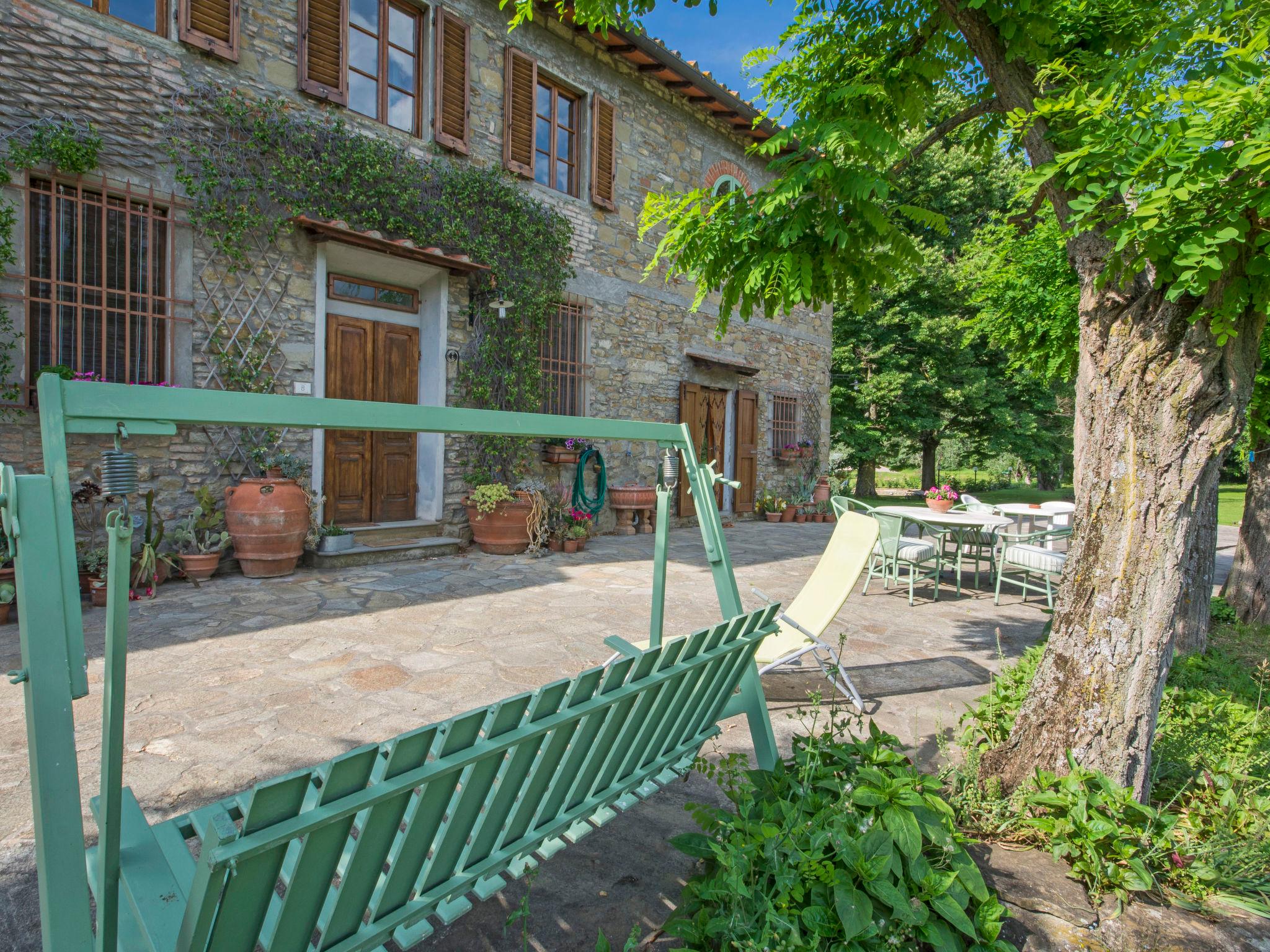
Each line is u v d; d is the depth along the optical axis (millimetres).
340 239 6273
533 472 8398
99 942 948
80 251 5164
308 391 6363
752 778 2031
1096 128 1923
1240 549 5551
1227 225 1695
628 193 9500
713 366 10883
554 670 3715
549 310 8547
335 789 1017
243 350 5953
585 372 9008
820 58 2992
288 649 3938
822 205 2557
